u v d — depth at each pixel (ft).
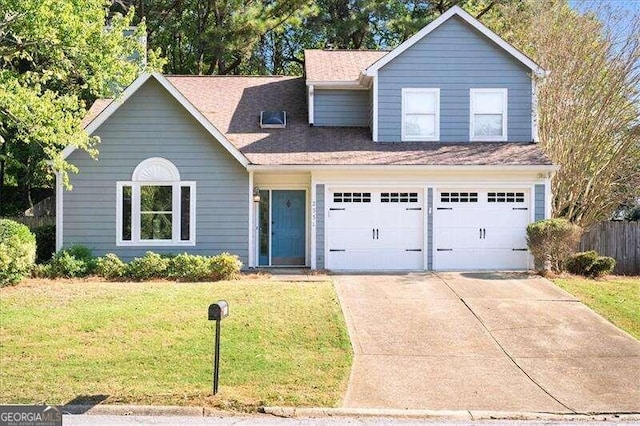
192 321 38.88
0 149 86.53
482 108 63.16
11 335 36.19
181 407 27.32
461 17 62.54
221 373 31.30
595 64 64.80
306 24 104.58
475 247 60.13
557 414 27.63
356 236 59.98
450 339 38.09
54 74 56.03
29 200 95.04
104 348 34.40
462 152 60.54
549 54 66.03
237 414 27.14
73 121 51.62
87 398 27.99
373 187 59.77
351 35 107.14
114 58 56.24
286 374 31.60
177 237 58.80
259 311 41.09
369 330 39.42
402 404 28.48
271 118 66.23
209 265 52.90
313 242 59.57
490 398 29.43
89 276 53.47
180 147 58.75
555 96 65.51
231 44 90.84
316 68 69.00
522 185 59.77
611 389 30.81
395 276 55.52
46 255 64.34
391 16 102.17
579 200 67.51
